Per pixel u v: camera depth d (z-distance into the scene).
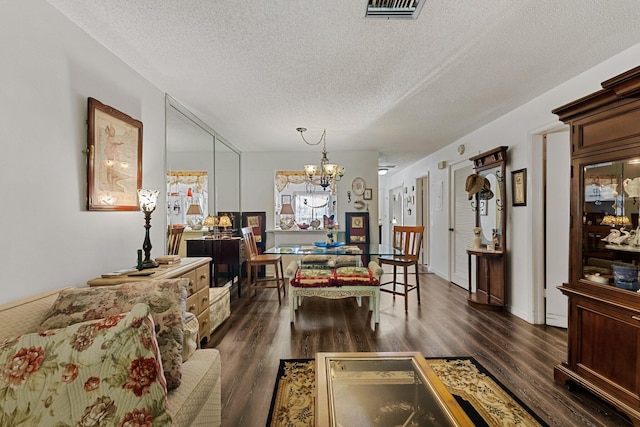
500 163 3.38
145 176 2.50
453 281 4.87
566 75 2.44
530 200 3.04
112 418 0.87
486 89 2.72
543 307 3.04
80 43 1.80
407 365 1.58
